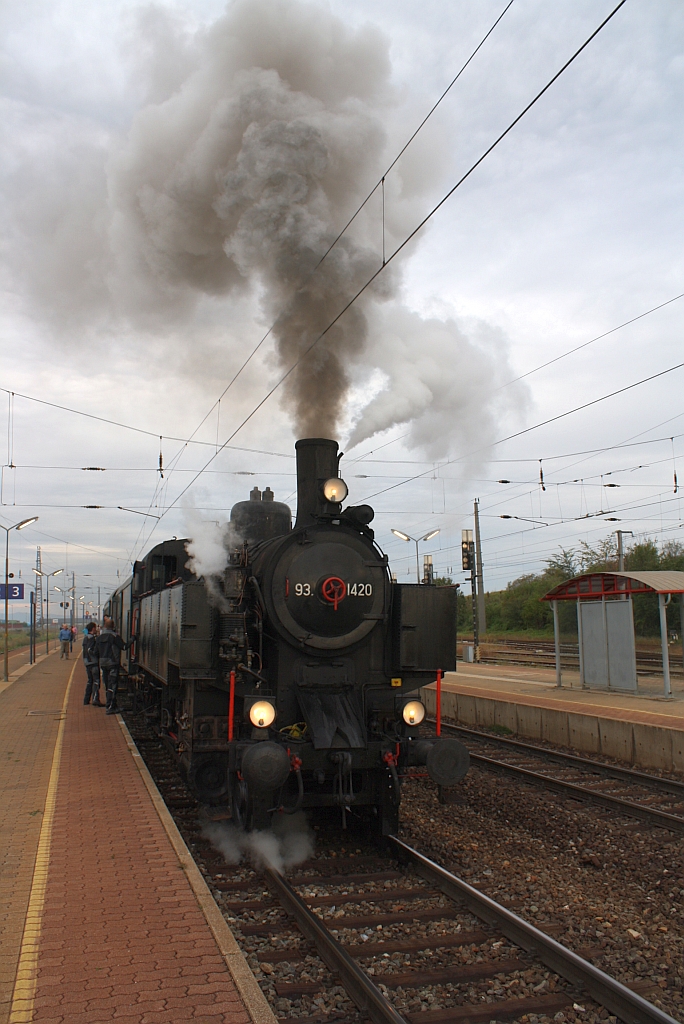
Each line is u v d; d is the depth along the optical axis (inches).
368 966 185.3
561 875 259.8
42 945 174.7
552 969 184.1
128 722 595.5
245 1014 146.1
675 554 1433.3
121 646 606.2
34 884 213.8
